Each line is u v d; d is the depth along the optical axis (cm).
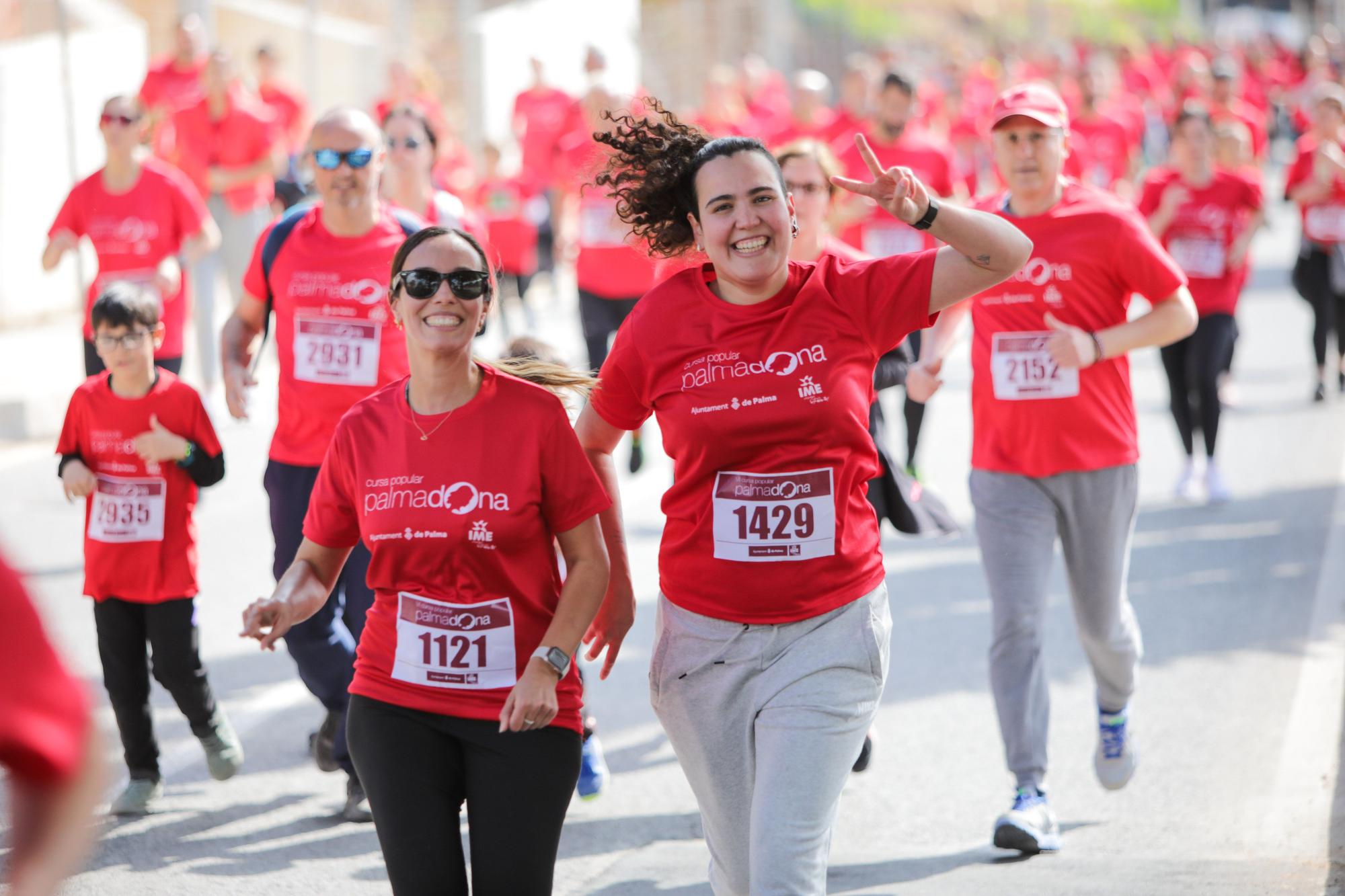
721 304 1225
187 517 1762
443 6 7994
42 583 2695
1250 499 3269
